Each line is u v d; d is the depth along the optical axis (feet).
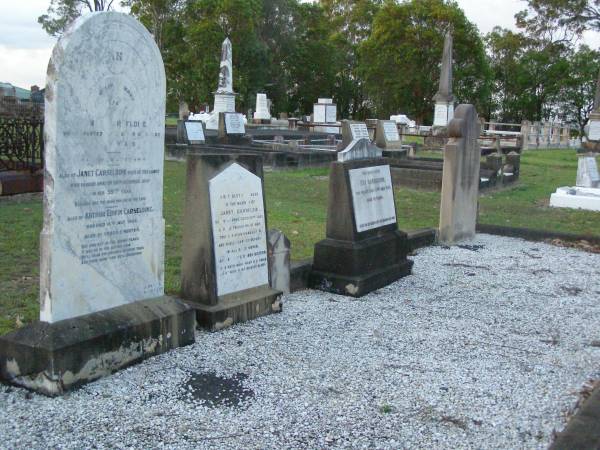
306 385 15.08
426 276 26.45
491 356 17.48
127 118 15.89
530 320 20.94
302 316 20.52
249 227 19.85
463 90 181.98
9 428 12.59
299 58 199.21
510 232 36.06
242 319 19.44
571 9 168.45
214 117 98.37
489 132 125.70
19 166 41.04
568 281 26.40
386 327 19.71
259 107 144.87
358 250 23.25
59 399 13.93
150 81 16.40
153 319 16.34
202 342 17.66
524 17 188.24
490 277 26.63
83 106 14.67
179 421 13.10
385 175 25.71
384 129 74.79
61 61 13.96
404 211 42.24
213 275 18.72
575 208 47.06
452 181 32.45
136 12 176.55
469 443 12.59
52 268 14.38
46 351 13.93
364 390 14.93
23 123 40.14
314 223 34.91
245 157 19.56
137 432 12.59
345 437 12.67
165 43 176.14
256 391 14.66
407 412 13.87
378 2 234.58
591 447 11.71
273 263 21.95
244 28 166.40
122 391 14.40
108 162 15.51
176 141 73.15
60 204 14.40
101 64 14.98
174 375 15.37
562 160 95.30
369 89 188.85
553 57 196.75
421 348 17.93
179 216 34.71
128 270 16.39
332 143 85.61
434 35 170.09
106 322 15.34
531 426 13.35
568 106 203.10
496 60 213.05
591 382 15.76
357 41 231.91
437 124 104.63
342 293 23.38
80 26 14.32
